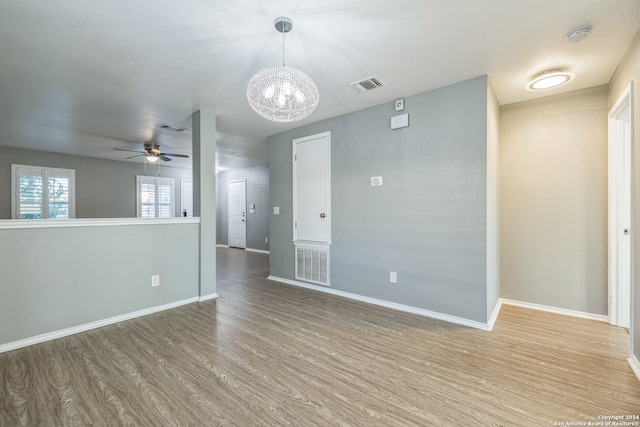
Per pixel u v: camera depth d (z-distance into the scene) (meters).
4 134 4.80
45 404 1.75
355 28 2.08
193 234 3.74
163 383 1.95
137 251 3.23
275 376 2.03
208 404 1.75
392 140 3.42
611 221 2.91
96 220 2.94
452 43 2.27
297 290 4.24
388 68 2.67
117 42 2.24
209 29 2.09
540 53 2.41
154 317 3.18
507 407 1.70
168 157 6.41
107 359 2.27
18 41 2.20
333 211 4.02
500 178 3.55
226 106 3.59
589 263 3.10
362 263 3.71
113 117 3.97
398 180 3.37
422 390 1.87
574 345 2.46
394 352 2.37
